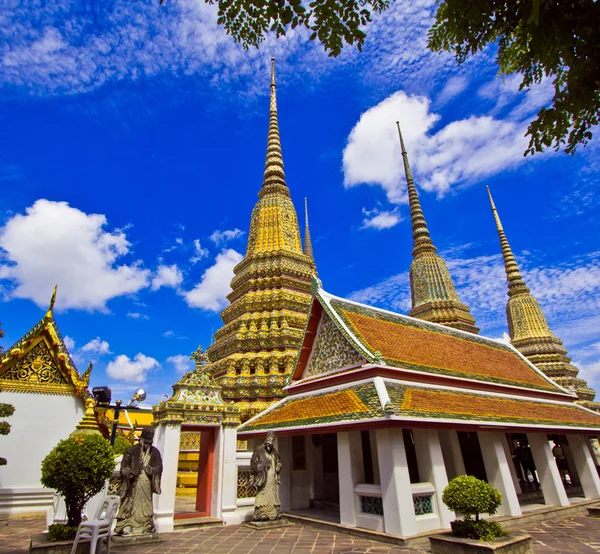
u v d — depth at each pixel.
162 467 12.23
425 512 11.23
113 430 15.73
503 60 6.05
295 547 10.25
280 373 22.95
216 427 14.78
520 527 12.52
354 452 12.62
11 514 15.45
